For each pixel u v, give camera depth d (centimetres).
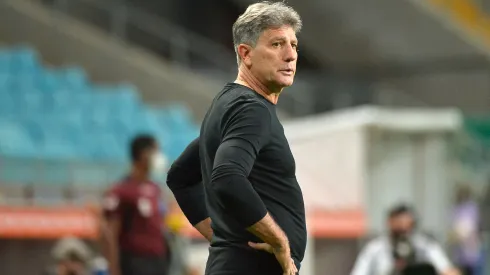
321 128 3522
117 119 4816
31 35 5494
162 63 5956
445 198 3462
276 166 1255
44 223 3127
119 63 5634
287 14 1266
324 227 3303
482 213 4784
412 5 6681
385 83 6725
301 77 6581
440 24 6712
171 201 3219
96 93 5025
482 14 7088
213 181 1195
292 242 1262
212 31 6719
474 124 5231
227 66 6450
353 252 3338
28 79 4925
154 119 5003
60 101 4791
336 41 6788
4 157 3559
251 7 1283
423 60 6712
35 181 3562
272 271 1255
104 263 2822
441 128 3462
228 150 1200
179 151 4722
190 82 5753
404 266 2433
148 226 2438
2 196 3372
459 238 4141
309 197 3500
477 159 4891
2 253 3058
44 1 5956
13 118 4484
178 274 2567
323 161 3516
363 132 3419
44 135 4434
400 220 2461
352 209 3391
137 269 2417
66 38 5562
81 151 4441
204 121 1308
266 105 1249
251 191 1190
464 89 6706
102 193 3616
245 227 1205
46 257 3119
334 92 6359
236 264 1255
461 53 6719
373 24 6725
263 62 1259
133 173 2459
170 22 6581
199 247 3014
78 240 3105
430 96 6681
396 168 3456
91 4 6116
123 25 6188
